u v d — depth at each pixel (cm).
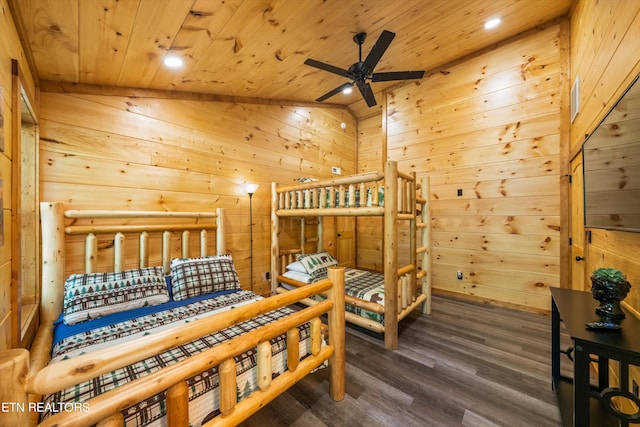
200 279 235
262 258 353
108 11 132
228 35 178
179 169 273
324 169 459
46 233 191
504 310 312
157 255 256
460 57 354
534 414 149
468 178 353
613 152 134
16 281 121
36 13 126
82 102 215
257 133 350
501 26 287
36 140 192
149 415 98
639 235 123
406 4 206
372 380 181
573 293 157
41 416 95
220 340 151
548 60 293
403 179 260
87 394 104
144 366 125
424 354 214
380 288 265
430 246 307
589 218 161
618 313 111
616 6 154
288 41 209
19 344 124
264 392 122
